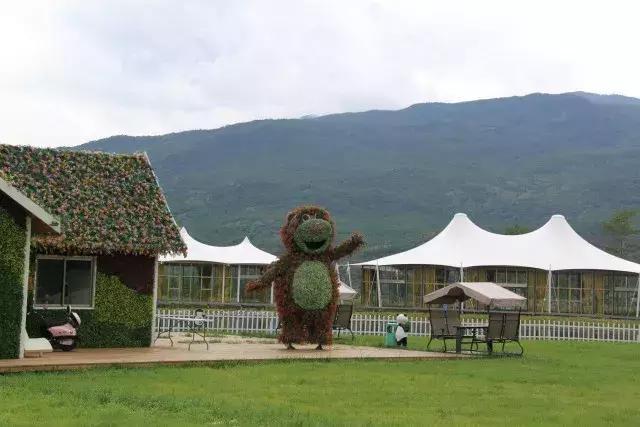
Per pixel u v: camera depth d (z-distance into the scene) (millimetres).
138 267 22688
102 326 22031
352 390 14234
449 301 25578
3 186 17328
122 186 23172
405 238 160500
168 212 23375
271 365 18312
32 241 20344
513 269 49188
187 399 12375
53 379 14625
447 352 23297
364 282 52125
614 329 33906
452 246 50281
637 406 13398
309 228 22062
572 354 24875
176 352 20500
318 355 20359
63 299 21547
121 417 10648
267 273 22453
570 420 11672
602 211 178875
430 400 13336
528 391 14961
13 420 10242
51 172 22266
